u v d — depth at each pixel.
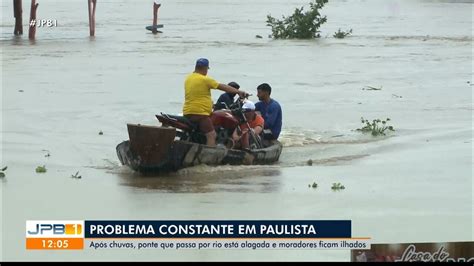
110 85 43.75
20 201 21.05
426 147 28.94
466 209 20.59
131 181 23.39
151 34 78.44
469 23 98.50
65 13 108.31
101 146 28.56
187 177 23.92
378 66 53.91
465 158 26.92
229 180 23.59
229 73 49.25
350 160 26.84
